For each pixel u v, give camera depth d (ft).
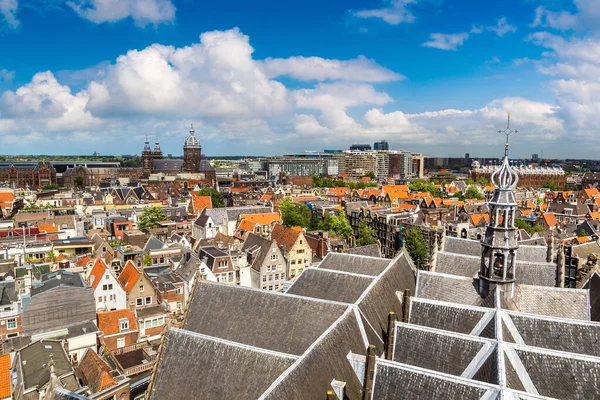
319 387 102.89
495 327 111.14
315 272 186.09
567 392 92.48
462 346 104.83
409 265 197.57
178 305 274.57
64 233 465.47
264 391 100.42
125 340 235.40
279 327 136.26
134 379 192.65
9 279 257.34
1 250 369.71
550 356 97.09
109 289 255.91
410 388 89.76
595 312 176.45
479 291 150.51
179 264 323.78
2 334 219.00
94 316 236.63
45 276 260.42
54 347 197.26
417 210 545.85
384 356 134.51
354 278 172.55
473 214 540.11
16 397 176.96
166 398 110.83
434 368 104.94
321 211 629.92
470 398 83.05
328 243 385.50
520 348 99.35
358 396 113.19
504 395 79.46
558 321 115.14
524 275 184.24
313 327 132.36
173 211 606.14
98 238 429.79
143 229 522.47
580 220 558.97
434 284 159.02
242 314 144.05
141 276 266.36
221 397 105.09
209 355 113.39
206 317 147.95
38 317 222.69
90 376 181.37
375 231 504.43
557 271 179.32
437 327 124.26
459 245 242.37
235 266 332.60
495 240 143.64
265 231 469.98
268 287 334.44
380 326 144.77
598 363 93.86
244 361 108.78
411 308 130.93
